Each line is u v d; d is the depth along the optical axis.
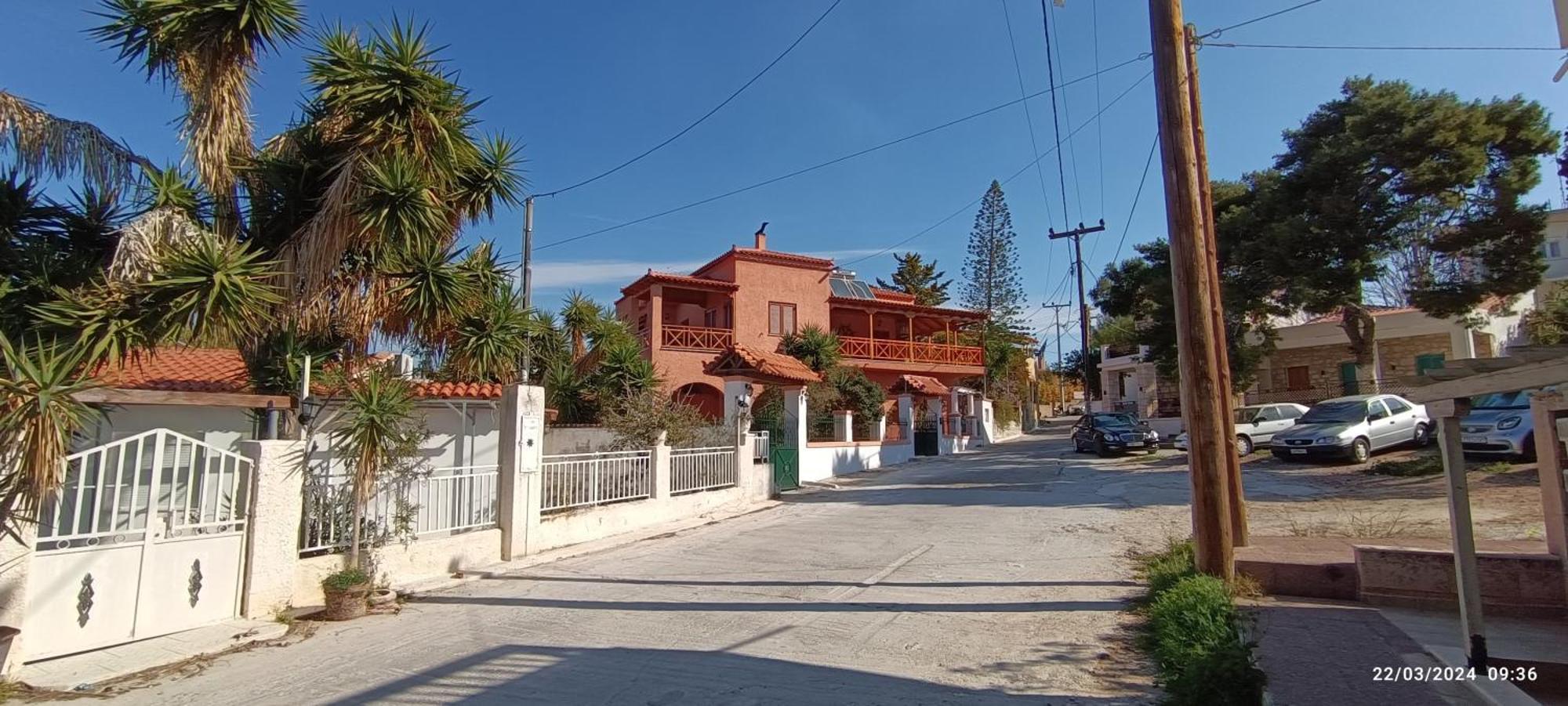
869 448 24.73
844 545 11.01
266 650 6.63
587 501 12.26
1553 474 6.56
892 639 6.40
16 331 7.55
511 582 9.31
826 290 32.19
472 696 5.30
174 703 5.35
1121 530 11.27
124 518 6.93
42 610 6.09
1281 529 10.56
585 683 5.49
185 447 8.06
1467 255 19.31
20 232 8.45
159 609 6.81
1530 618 6.36
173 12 8.04
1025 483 18.59
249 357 9.47
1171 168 7.54
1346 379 29.69
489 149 9.94
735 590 8.40
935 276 58.06
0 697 5.43
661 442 13.88
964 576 8.69
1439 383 5.34
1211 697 4.39
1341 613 6.53
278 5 8.44
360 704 5.22
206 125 8.57
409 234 8.48
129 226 7.76
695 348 28.38
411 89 8.62
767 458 17.83
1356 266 19.72
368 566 8.66
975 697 5.01
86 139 8.38
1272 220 21.16
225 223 8.88
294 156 9.30
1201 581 6.59
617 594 8.45
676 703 5.05
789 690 5.21
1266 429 22.52
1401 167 19.06
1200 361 7.29
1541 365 4.58
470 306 9.63
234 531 7.47
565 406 21.28
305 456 8.09
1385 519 10.80
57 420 5.52
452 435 14.24
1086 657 5.74
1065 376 70.19
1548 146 18.22
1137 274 26.06
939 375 35.06
